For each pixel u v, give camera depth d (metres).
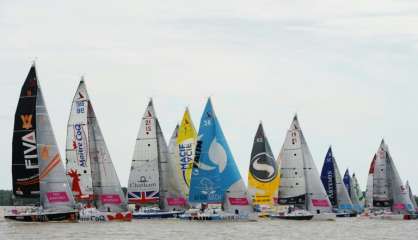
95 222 91.81
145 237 72.56
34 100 83.88
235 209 97.69
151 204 105.50
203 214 97.88
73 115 94.62
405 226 100.38
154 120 105.69
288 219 107.19
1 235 70.50
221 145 98.81
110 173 95.62
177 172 107.50
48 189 84.81
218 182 98.50
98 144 95.50
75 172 94.56
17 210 84.50
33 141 83.88
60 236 70.62
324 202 107.75
